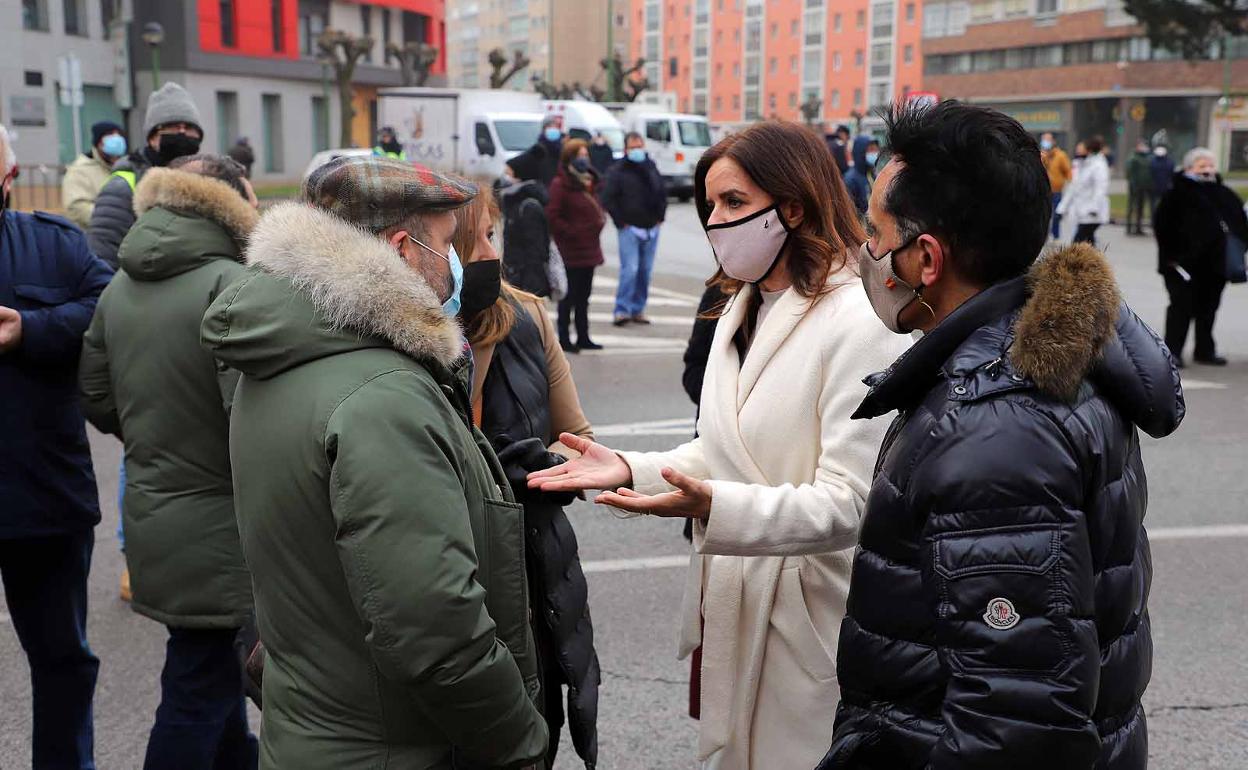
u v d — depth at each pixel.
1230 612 4.34
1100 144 16.05
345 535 1.59
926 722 1.48
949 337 1.51
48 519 2.84
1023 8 62.81
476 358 2.57
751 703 2.29
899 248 1.58
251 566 1.75
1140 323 1.52
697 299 13.82
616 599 4.46
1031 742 1.32
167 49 40.34
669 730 3.45
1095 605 1.42
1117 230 22.80
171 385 2.65
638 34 108.12
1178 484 6.04
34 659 2.94
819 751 2.26
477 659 1.62
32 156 35.09
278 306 1.65
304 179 1.83
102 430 2.95
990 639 1.34
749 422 2.24
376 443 1.59
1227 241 9.21
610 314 12.58
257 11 43.56
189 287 2.66
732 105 95.62
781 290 2.35
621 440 6.93
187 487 2.68
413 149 27.38
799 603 2.24
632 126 31.09
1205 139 56.91
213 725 2.71
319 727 1.70
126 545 2.75
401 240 1.79
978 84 66.56
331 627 1.68
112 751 3.33
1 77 33.72
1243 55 54.88
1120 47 58.22
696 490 2.05
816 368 2.18
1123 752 1.49
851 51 81.94
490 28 125.94
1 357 2.80
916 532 1.47
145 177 2.76
